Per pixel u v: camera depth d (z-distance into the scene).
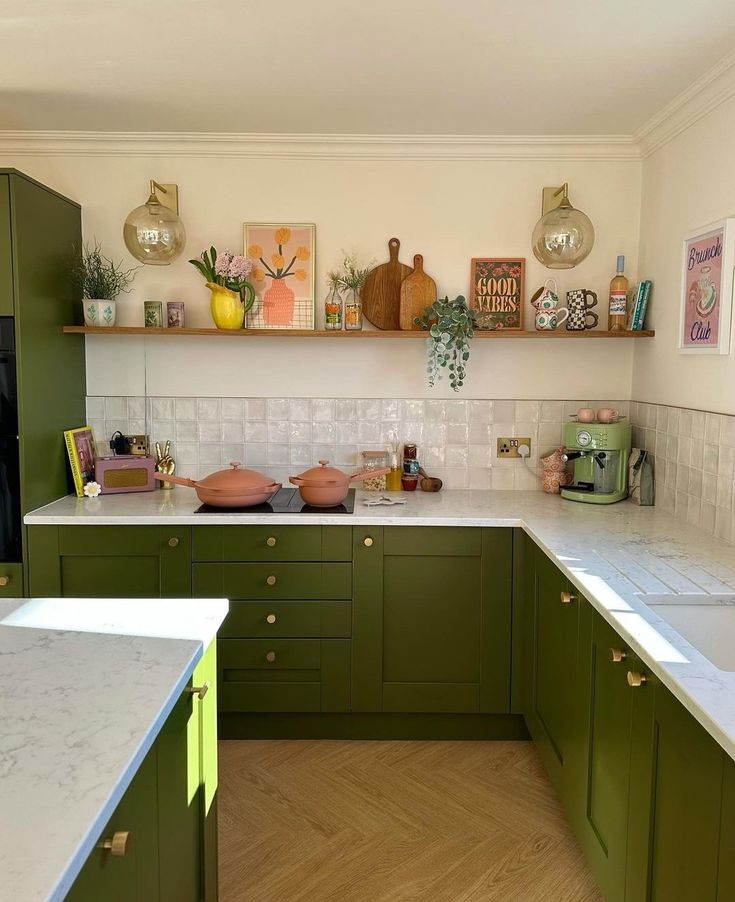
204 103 3.01
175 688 1.36
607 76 2.71
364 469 3.63
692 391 2.94
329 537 3.05
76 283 3.48
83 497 3.39
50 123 3.27
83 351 3.59
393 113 3.12
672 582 2.17
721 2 2.17
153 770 1.35
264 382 3.62
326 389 3.62
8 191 2.90
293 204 3.54
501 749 3.11
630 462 3.42
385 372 3.62
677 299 3.08
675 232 3.11
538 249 3.23
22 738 1.16
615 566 2.34
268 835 2.51
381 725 3.17
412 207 3.54
